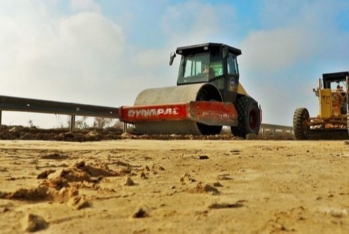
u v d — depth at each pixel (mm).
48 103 15219
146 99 15664
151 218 2211
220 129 17266
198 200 2725
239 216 2270
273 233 1939
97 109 17578
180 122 14758
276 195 2945
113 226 2035
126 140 12188
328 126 16969
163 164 5168
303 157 6211
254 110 18219
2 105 13609
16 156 5871
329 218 2234
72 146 8609
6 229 1956
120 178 3748
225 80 16281
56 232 1918
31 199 2656
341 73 17016
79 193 2883
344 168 4734
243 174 4203
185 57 17141
